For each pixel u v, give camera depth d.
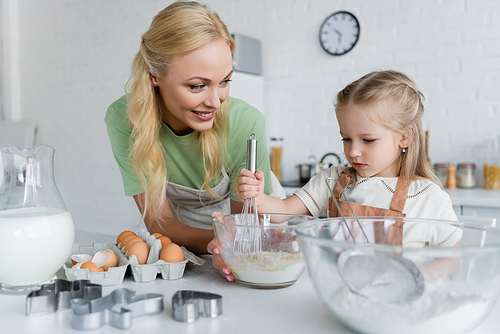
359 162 0.99
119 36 3.61
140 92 1.04
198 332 0.54
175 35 0.86
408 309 0.47
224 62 0.88
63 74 4.00
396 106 0.95
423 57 2.53
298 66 2.96
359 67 2.73
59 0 3.98
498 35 2.31
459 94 2.43
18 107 4.38
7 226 0.69
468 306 0.47
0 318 0.59
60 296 0.62
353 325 0.51
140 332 0.54
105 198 3.75
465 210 1.95
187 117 0.96
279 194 1.90
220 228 0.73
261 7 3.08
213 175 1.23
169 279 0.79
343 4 2.77
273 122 3.09
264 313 0.61
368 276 0.49
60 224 0.73
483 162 2.39
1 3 4.29
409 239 0.66
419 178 1.01
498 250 0.47
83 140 3.89
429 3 2.49
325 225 0.63
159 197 1.14
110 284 0.75
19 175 0.73
